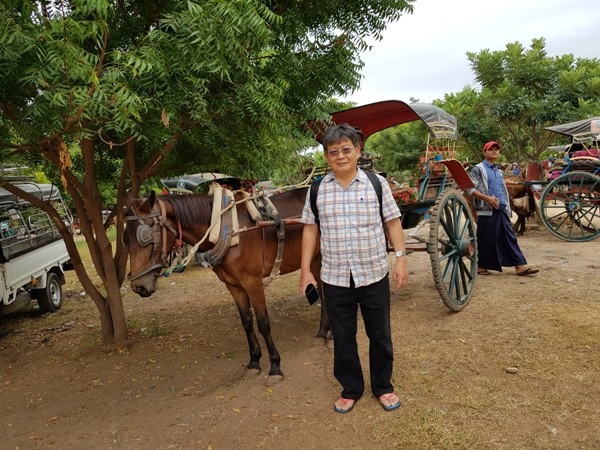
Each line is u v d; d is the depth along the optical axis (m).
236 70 3.59
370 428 3.05
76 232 18.41
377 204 2.95
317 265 4.68
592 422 2.90
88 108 2.79
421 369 3.80
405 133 22.70
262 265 3.96
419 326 4.79
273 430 3.15
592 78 15.81
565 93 15.95
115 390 4.05
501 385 3.44
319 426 3.14
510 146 18.28
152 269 3.50
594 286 5.67
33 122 3.21
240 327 5.50
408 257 8.45
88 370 4.57
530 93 16.75
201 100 3.37
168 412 3.54
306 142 5.14
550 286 5.80
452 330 4.61
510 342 4.18
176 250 3.78
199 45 2.99
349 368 3.25
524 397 3.25
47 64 2.72
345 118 5.91
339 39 4.64
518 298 5.43
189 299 7.21
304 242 3.18
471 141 17.58
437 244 4.78
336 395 3.54
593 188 8.48
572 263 6.97
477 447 2.76
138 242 3.47
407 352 4.14
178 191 10.70
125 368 4.53
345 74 4.56
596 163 8.47
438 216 4.71
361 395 3.38
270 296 6.72
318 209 3.01
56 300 7.68
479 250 6.41
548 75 16.59
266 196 4.12
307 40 4.49
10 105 3.66
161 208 3.60
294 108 4.70
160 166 6.56
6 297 6.14
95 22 2.67
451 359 3.94
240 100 3.67
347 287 3.02
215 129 4.06
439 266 4.77
